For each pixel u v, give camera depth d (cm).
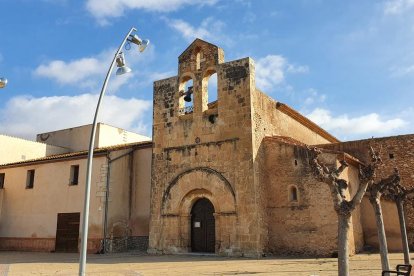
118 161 2642
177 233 2278
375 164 1065
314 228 2066
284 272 1420
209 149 2288
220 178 2206
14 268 1706
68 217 2666
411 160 2528
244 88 2258
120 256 2211
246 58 2294
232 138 2225
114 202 2555
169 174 2398
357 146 2661
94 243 2456
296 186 2159
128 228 2614
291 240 2114
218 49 2416
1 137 3450
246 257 2025
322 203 2070
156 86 2602
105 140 3688
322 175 1056
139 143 2816
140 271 1522
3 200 3050
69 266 1772
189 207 2306
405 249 1448
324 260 1809
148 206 2606
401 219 1484
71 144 3859
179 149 2397
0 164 3312
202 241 2253
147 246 2542
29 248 2795
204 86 2445
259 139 2259
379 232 1238
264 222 2134
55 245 2672
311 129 3259
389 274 1143
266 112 2430
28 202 2911
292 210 2144
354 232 2211
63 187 2753
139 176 2708
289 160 2211
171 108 2500
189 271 1499
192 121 2397
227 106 2286
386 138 2619
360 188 1053
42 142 4050
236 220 2109
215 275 1370
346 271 959
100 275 1423
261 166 2222
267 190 2234
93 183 2580
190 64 2502
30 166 2995
